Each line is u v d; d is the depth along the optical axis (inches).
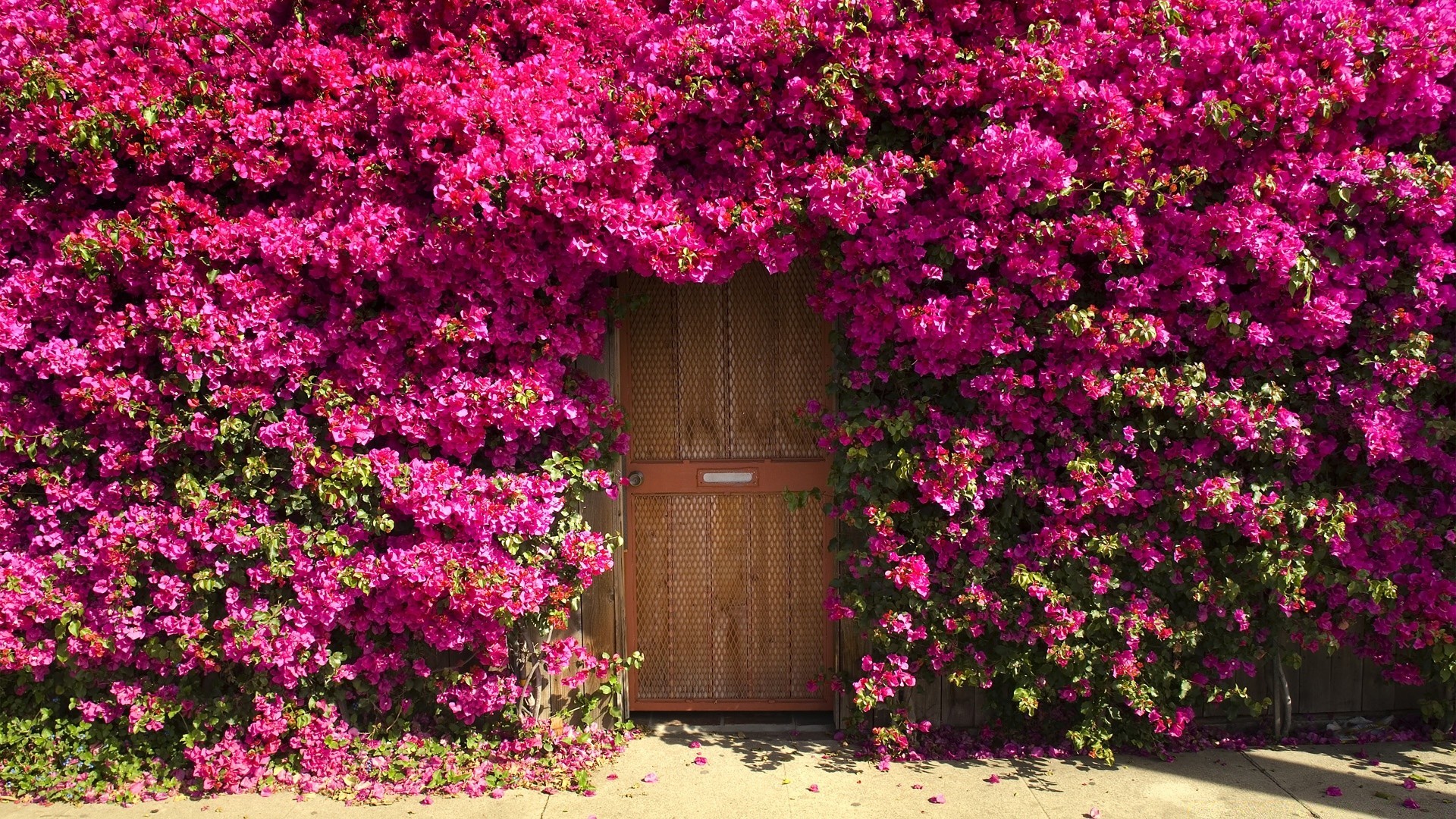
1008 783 134.4
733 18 124.1
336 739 138.7
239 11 132.4
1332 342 126.8
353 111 129.2
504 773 138.3
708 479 158.1
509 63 135.6
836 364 140.0
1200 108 119.7
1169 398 127.4
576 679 145.5
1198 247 124.7
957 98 123.1
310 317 134.4
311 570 133.8
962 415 136.1
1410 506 135.7
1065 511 132.6
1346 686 150.9
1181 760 140.7
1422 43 117.9
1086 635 136.9
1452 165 126.4
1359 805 126.3
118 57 130.3
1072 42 123.6
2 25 129.2
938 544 135.9
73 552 137.3
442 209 124.1
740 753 146.8
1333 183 122.4
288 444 129.9
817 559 158.6
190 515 134.9
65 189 134.4
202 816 129.3
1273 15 123.4
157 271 129.8
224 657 137.8
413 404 133.1
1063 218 126.0
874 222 127.6
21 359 135.6
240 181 133.7
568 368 141.1
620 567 153.6
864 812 127.3
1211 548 138.2
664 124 128.9
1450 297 126.3
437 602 136.4
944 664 141.3
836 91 121.6
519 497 131.7
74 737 141.6
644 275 131.5
